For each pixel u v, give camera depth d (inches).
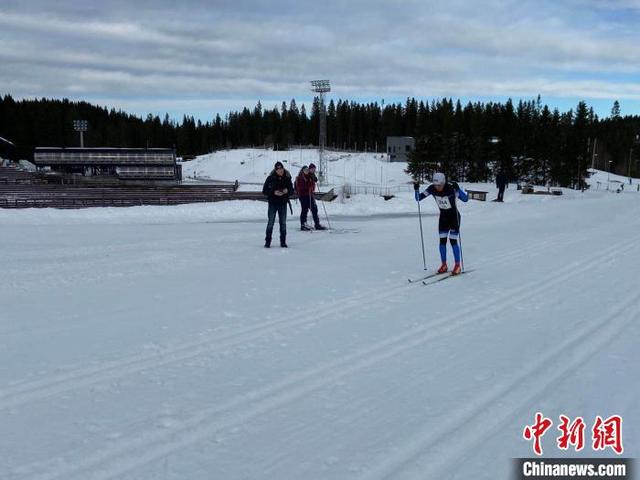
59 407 162.4
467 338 228.4
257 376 186.7
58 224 710.5
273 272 374.3
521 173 2940.5
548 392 170.9
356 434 145.2
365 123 6023.6
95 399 168.2
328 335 233.0
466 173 3061.0
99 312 270.7
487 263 410.3
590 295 305.0
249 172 4111.7
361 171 3912.4
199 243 519.8
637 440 141.7
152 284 335.6
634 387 173.8
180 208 906.7
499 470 127.6
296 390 174.7
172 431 147.4
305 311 271.9
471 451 136.2
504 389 173.8
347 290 319.0
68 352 211.8
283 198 488.1
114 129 5836.6
